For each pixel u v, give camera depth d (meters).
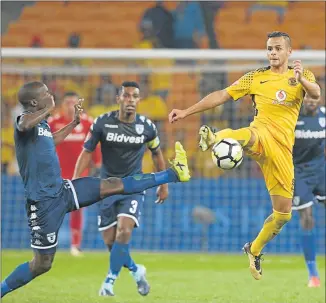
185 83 60.38
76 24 68.00
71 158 45.34
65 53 47.31
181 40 67.19
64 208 23.94
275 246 50.91
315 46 64.75
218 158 22.84
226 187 51.38
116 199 31.22
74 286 33.91
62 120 45.25
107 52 47.09
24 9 69.12
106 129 31.86
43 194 23.59
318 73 53.44
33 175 23.69
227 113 56.44
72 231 47.56
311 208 35.94
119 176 32.41
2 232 52.28
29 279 24.56
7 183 52.34
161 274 39.41
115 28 67.50
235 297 30.36
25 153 23.73
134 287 34.41
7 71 53.78
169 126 58.06
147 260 46.00
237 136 23.55
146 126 32.19
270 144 24.20
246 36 66.06
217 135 23.31
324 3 67.38
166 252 50.91
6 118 58.09
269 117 24.52
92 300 28.70
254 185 51.22
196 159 56.16
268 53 24.73
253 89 24.84
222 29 66.38
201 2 66.62
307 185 36.06
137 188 24.19
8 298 28.98
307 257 35.25
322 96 50.03
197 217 50.75
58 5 69.12
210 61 59.75
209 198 51.50
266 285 35.00
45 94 24.27
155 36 67.19
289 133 24.62
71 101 45.00
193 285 34.88
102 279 36.97
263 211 51.12
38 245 23.95
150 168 53.69
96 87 60.50
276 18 66.88
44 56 47.50
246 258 47.62
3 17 69.38
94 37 67.25
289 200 25.08
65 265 42.59
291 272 40.72
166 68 53.84
